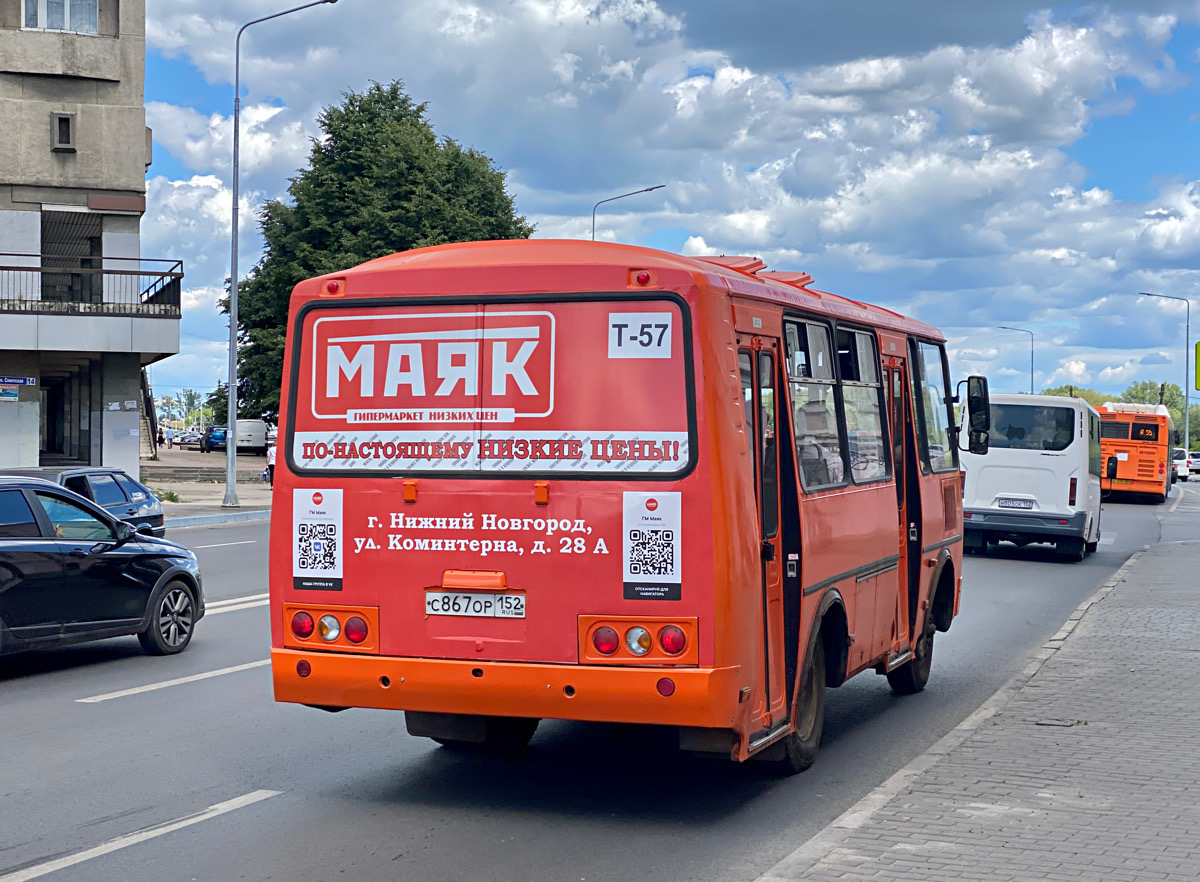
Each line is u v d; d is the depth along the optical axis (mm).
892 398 10273
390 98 58312
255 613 15570
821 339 8617
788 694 7758
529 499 6992
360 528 7305
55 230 39281
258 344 56656
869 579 9359
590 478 6914
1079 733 8844
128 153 37125
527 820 7152
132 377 36500
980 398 11758
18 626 11414
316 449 7418
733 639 6793
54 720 9734
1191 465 103812
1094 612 15594
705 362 6828
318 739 9164
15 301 33969
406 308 7277
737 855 6496
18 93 36281
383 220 53281
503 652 7027
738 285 7293
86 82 36875
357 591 7309
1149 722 9219
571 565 6922
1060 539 24125
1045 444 23734
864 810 6855
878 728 9797
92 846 6609
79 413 37625
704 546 6750
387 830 6934
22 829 6914
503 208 58719
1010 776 7613
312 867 6285
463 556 7102
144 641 12602
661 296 6887
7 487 11656
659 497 6809
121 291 37469
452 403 7168
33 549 11562
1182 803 7000
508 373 7078
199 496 40781
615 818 7203
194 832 6879
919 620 10867
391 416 7285
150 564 12578
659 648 6785
